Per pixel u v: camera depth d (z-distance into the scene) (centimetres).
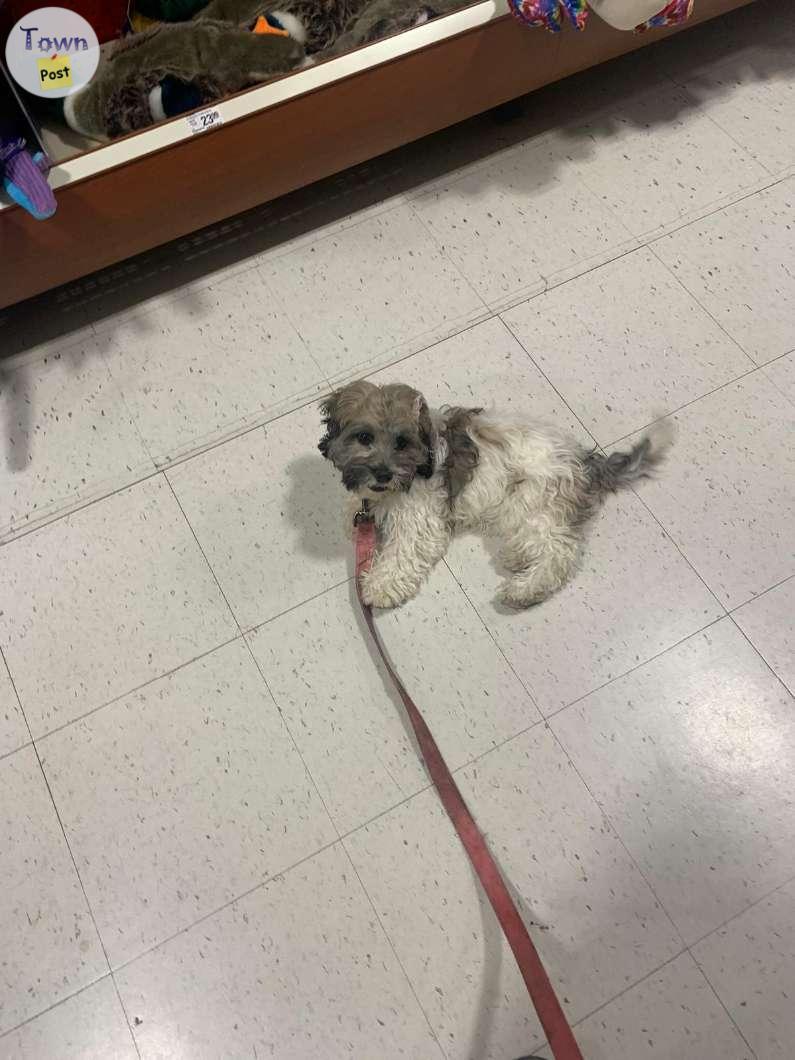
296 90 125
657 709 113
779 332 139
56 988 99
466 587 121
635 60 169
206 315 142
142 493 128
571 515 115
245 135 126
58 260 128
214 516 126
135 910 103
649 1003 98
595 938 101
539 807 108
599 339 139
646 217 151
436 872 104
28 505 127
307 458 130
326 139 134
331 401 107
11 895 104
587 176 156
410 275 146
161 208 129
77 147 123
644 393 135
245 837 107
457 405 133
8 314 144
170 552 124
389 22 129
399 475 101
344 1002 98
